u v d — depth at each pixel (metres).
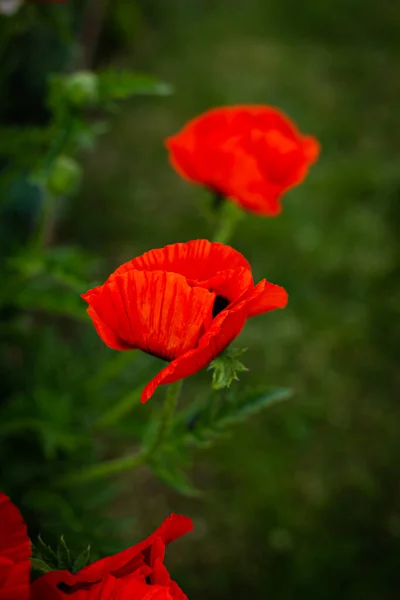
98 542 0.88
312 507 1.19
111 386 1.03
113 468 0.85
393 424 1.33
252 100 2.11
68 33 0.98
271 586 1.12
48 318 1.34
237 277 0.66
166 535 0.65
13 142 0.91
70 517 0.92
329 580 1.13
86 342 1.08
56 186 0.91
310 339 1.45
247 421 1.28
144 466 1.19
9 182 0.98
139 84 0.87
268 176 0.84
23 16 0.96
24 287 0.90
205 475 1.20
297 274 1.58
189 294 0.65
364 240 1.70
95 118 1.90
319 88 2.25
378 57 2.48
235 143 0.81
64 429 0.91
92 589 0.58
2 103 1.17
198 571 1.12
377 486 1.23
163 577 0.62
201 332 0.66
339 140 2.04
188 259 0.67
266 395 0.79
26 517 0.97
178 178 1.77
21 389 1.02
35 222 1.24
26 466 0.99
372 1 2.85
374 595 1.12
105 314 0.66
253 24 2.54
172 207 1.69
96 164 1.75
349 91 2.27
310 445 1.27
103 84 0.87
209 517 1.16
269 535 1.16
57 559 0.66
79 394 1.00
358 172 1.89
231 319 0.66
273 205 0.83
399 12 2.81
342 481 1.22
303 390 1.35
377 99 2.25
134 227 1.61
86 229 1.57
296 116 2.09
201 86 2.10
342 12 2.71
